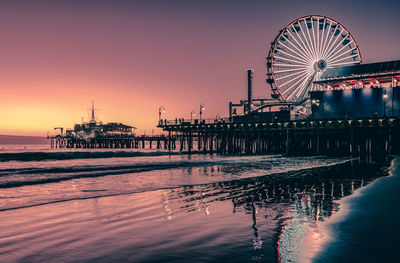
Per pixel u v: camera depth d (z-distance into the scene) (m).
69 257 7.52
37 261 7.30
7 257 7.56
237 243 8.20
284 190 17.36
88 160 50.06
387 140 48.53
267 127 60.38
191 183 21.73
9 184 21.42
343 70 65.69
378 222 9.89
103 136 126.75
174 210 12.73
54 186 20.62
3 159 53.28
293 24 75.44
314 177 23.42
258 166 36.00
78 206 13.93
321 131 56.53
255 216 11.20
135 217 11.65
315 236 8.57
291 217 10.88
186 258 7.25
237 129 65.19
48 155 61.06
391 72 57.91
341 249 7.49
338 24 77.00
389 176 22.73
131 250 7.92
